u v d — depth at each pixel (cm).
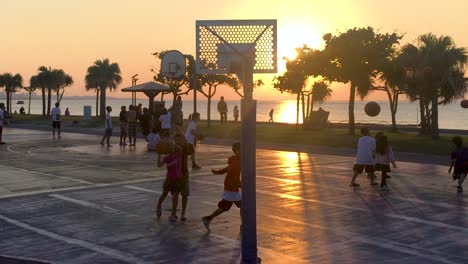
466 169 1444
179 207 1269
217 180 1683
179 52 3006
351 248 917
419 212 1203
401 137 3300
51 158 2309
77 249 917
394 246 930
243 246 789
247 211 784
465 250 905
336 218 1145
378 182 1633
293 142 3053
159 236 999
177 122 2555
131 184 1612
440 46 3288
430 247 923
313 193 1444
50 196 1416
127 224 1096
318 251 900
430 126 3516
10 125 5003
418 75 3275
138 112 3688
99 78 7438
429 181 1656
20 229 1059
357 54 3425
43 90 8281
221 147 2808
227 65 793
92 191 1492
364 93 3716
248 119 778
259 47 795
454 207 1257
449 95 3353
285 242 955
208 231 1034
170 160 1111
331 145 2869
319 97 4947
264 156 2394
